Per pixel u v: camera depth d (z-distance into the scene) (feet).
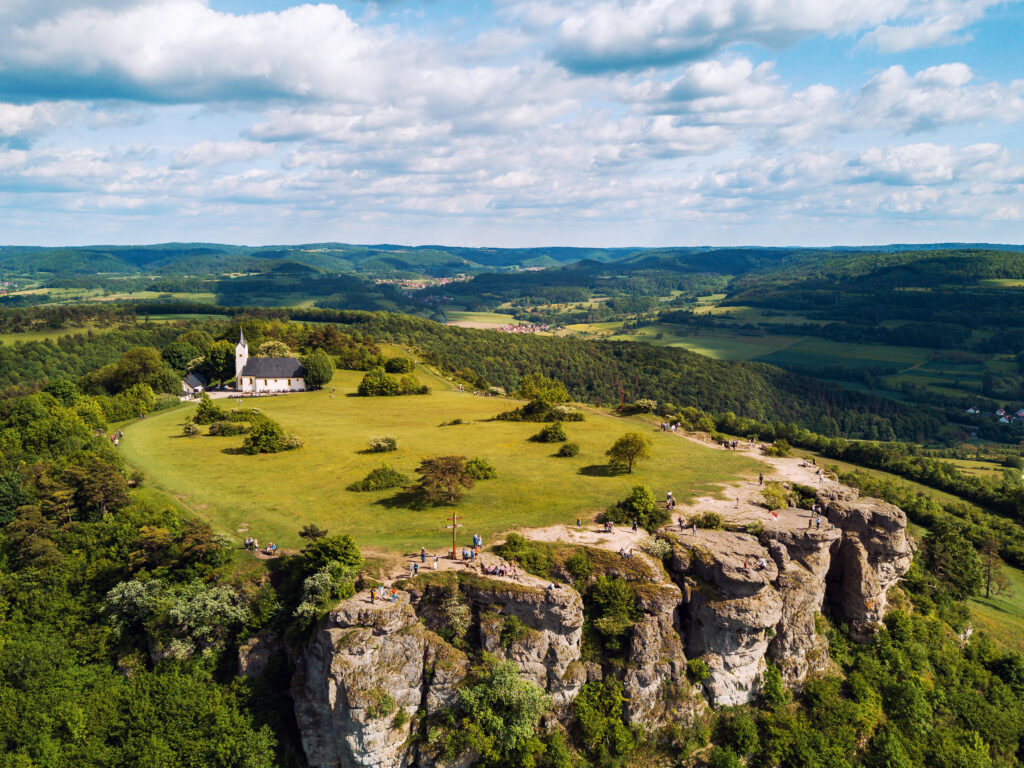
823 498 265.95
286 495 279.90
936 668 232.53
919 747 204.33
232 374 611.06
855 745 200.75
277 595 204.95
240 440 378.12
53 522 247.50
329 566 197.88
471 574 199.93
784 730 196.44
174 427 411.95
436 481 261.65
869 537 233.76
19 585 227.61
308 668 183.83
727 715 198.90
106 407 426.51
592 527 235.40
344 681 174.91
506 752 179.73
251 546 225.56
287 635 192.85
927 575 279.69
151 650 202.39
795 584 211.82
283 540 232.73
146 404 457.68
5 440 317.22
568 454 337.31
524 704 180.45
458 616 191.93
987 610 320.70
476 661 189.67
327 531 234.38
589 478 296.71
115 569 227.61
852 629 230.27
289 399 523.70
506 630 191.31
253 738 181.98
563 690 191.21
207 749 179.83
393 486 288.92
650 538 223.51
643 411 472.85
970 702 222.07
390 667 180.75
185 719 184.96
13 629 216.33
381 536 232.12
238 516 255.70
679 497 266.16
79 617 217.36
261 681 193.36
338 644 177.37
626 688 192.13
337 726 178.60
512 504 262.88
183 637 200.03
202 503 270.46
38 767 178.60
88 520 253.44
